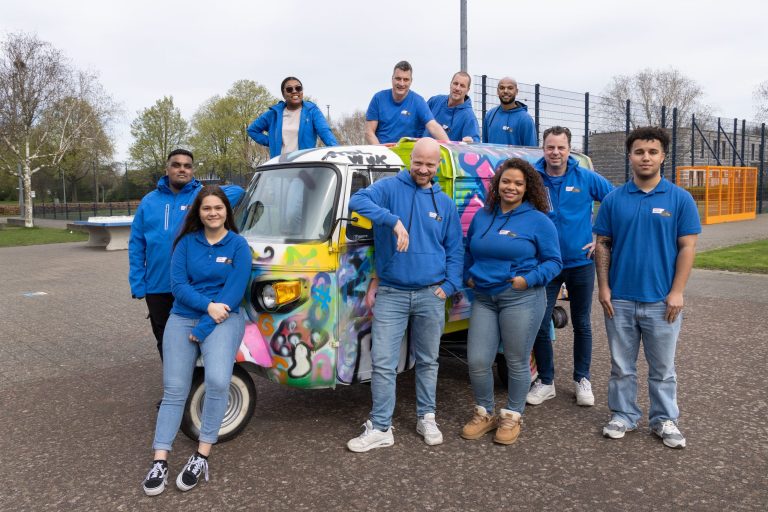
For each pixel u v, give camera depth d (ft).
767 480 11.36
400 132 19.57
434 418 13.98
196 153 200.03
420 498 11.03
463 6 43.24
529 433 13.87
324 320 13.23
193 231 12.53
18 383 18.44
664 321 12.89
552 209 15.01
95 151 155.43
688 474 11.66
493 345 13.53
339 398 16.49
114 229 58.80
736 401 15.40
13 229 94.68
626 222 13.02
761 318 24.32
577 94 70.28
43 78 98.68
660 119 97.14
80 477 12.22
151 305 15.14
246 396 13.88
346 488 11.48
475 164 15.76
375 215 12.28
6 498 11.42
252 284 13.44
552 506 10.64
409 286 12.92
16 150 102.53
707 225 73.56
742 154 99.66
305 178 14.15
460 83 20.86
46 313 29.01
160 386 17.98
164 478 11.51
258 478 11.95
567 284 15.56
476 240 13.42
